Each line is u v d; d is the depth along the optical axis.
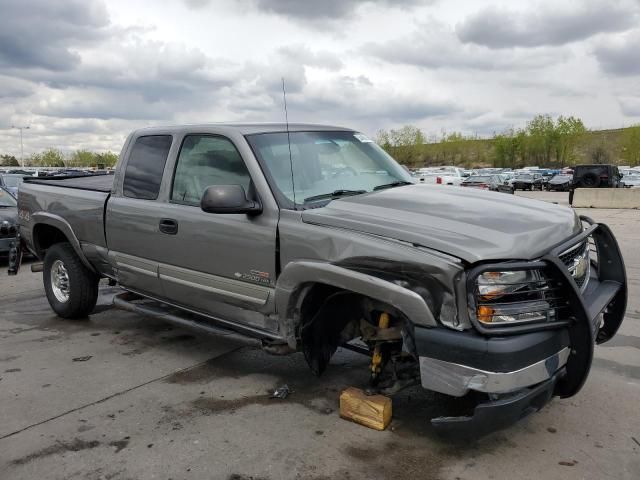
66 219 5.74
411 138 113.56
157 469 3.21
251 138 4.15
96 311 6.59
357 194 4.07
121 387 4.36
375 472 3.16
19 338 5.60
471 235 3.12
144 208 4.77
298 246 3.62
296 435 3.58
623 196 22.52
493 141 111.19
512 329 2.93
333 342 3.93
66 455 3.36
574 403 3.98
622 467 3.18
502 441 3.47
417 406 3.95
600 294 3.64
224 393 4.24
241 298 4.07
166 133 4.82
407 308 3.11
